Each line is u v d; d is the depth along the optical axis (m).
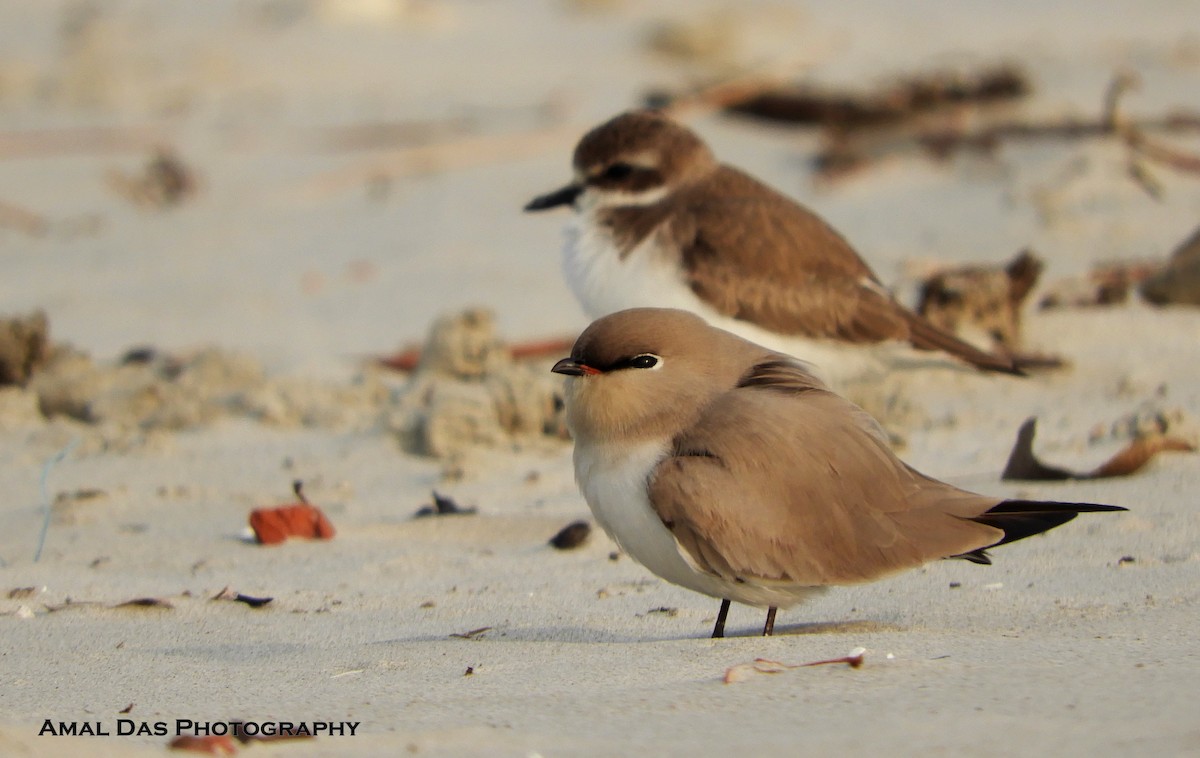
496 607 7.89
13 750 4.95
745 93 22.77
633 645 6.75
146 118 24.23
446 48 27.73
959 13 28.77
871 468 7.12
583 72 25.62
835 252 12.10
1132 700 5.32
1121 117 19.22
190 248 18.72
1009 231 17.22
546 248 18.20
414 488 10.74
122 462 11.52
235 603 8.06
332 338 14.99
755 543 6.93
